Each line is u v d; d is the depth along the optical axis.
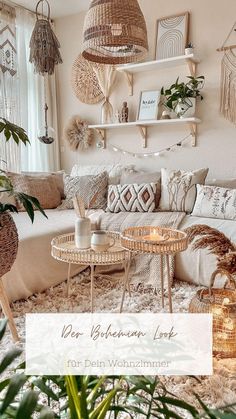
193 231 1.64
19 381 0.64
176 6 3.33
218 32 3.15
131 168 3.58
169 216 2.75
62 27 4.09
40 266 2.35
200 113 3.30
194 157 3.40
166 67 3.45
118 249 1.99
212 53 3.19
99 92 3.91
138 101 3.65
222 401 1.28
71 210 3.31
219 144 3.25
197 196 2.84
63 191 3.60
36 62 3.01
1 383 0.67
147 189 2.99
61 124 4.25
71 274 2.66
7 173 3.23
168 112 3.38
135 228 2.18
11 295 2.15
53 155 4.21
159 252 1.80
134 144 3.75
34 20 3.86
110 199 3.12
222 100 3.18
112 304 2.18
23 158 3.87
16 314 2.02
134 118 3.68
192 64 3.25
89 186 3.34
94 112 3.99
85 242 1.98
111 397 0.72
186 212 2.89
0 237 1.59
